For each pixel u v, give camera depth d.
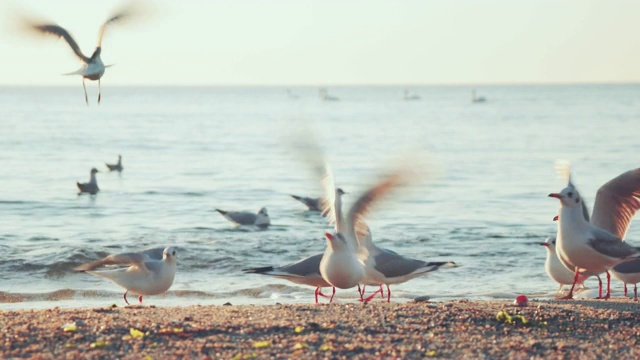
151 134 69.88
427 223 25.09
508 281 17.52
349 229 12.16
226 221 26.00
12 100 188.50
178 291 15.89
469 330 10.61
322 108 146.88
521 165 44.41
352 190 32.91
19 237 21.77
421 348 9.75
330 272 12.05
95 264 12.99
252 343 9.80
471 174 40.03
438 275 18.05
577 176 38.53
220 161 47.09
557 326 10.92
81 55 11.26
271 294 15.80
